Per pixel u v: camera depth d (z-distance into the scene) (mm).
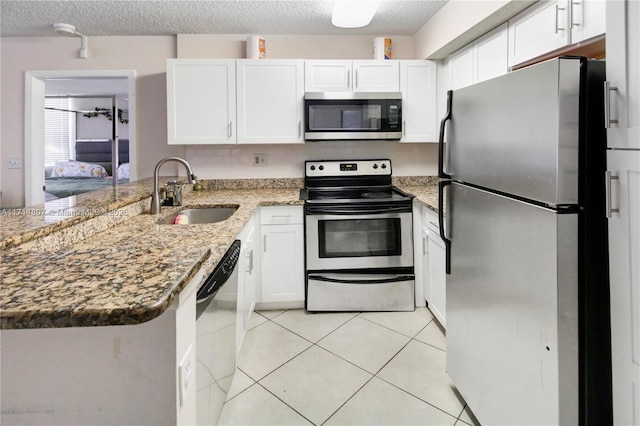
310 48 3354
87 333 718
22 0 2588
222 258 1386
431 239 2658
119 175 5699
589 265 1103
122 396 729
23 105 3344
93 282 703
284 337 2449
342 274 2834
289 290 2873
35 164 3402
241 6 2721
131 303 601
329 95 2967
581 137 1079
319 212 2770
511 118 1274
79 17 2900
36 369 717
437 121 3133
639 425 1027
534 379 1210
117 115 5625
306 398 1838
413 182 3498
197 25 3076
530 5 1966
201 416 1168
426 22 3062
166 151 3381
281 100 3039
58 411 726
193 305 853
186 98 2996
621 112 1025
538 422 1199
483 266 1493
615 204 1055
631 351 1041
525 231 1229
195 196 2967
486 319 1483
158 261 851
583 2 1615
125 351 724
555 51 1818
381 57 3189
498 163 1354
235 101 3016
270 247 2832
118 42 3320
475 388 1587
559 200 1085
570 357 1115
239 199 2811
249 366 2107
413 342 2377
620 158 1034
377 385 1937
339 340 2408
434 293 2625
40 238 1212
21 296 629
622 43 1016
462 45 2711
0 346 712
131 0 2605
